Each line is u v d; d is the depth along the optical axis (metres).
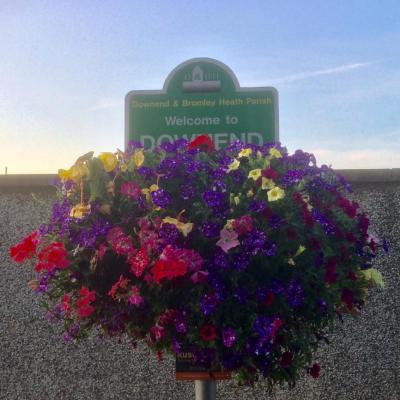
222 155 2.60
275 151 2.51
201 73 3.54
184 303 2.24
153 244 2.18
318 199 2.43
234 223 2.18
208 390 2.65
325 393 3.94
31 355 4.04
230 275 2.20
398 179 4.06
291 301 2.19
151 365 3.98
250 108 3.51
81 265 2.37
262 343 2.17
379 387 3.93
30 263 4.09
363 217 2.58
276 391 3.95
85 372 4.00
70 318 2.54
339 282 2.40
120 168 2.43
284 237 2.26
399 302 3.98
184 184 2.32
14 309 4.07
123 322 2.36
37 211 4.14
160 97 3.53
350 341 3.96
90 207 2.33
